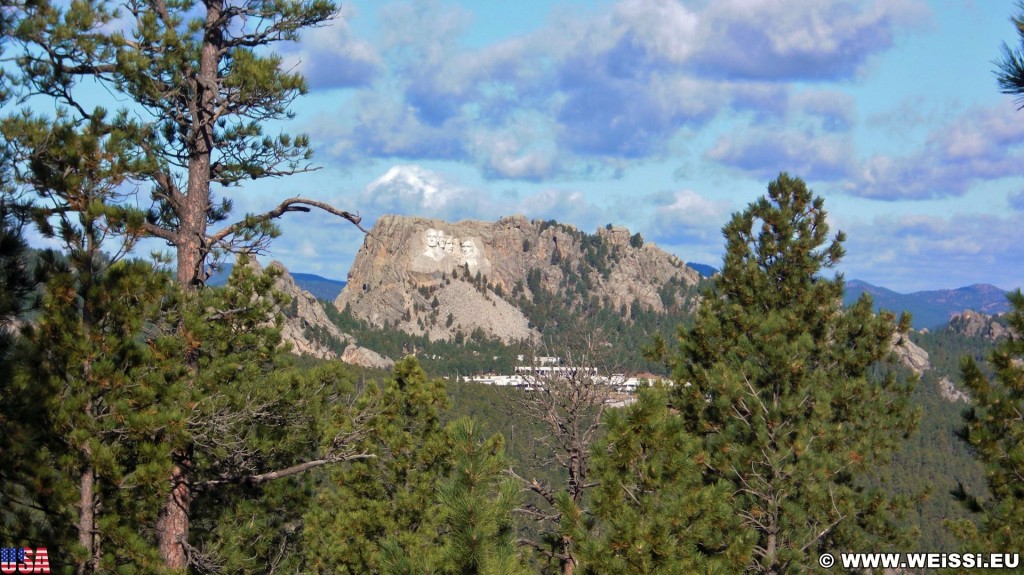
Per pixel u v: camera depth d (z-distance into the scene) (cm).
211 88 1728
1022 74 986
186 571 1611
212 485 1922
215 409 1753
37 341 1441
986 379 1677
